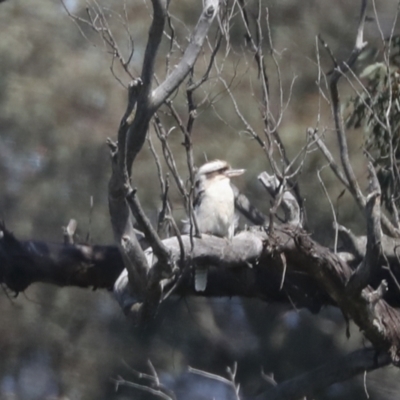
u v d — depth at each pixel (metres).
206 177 9.37
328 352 17.00
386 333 9.12
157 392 9.58
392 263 9.81
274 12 15.94
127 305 7.82
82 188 17.11
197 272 9.05
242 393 16.61
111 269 9.73
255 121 14.94
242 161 14.91
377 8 15.75
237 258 8.23
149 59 7.05
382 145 10.05
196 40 7.28
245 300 16.89
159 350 16.94
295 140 14.72
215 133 15.11
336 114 9.18
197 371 8.91
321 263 8.61
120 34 15.96
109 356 17.05
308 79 15.55
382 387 16.56
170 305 16.73
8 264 9.70
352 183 9.13
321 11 16.12
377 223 8.27
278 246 8.42
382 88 10.22
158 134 7.73
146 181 15.08
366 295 8.84
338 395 16.31
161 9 6.89
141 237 8.91
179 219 12.73
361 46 9.12
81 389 16.92
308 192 14.23
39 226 16.94
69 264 9.70
